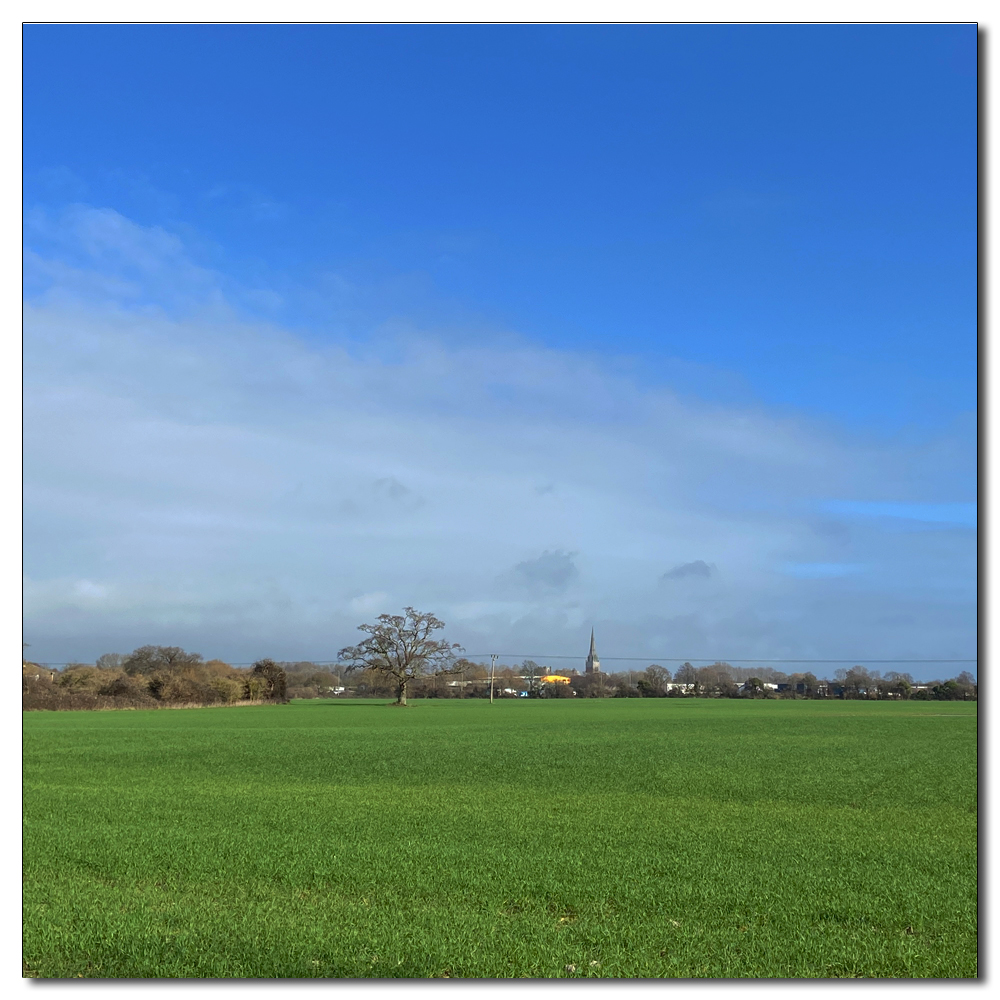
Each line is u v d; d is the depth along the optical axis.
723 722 68.81
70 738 50.22
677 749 42.00
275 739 49.44
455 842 17.11
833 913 11.95
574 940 10.66
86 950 10.12
